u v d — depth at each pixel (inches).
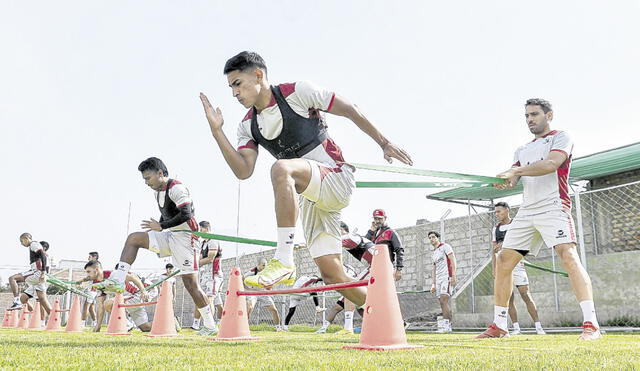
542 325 357.4
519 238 181.0
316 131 116.0
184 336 211.3
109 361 77.4
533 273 411.5
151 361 77.4
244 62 111.5
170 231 231.1
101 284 209.8
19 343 127.5
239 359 80.3
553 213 171.0
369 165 118.3
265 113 115.4
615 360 75.9
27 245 432.8
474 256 467.5
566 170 173.5
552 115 180.9
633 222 396.5
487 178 145.4
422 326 432.1
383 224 296.0
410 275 513.0
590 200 420.8
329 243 128.7
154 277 490.9
